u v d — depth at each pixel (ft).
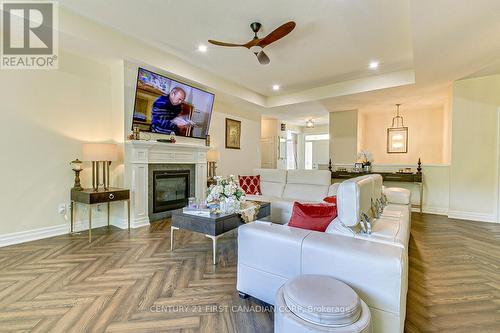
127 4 8.63
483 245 10.11
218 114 18.70
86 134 11.82
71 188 11.29
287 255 5.21
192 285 6.75
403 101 18.43
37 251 9.02
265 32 10.37
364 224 5.32
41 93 10.41
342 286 4.16
